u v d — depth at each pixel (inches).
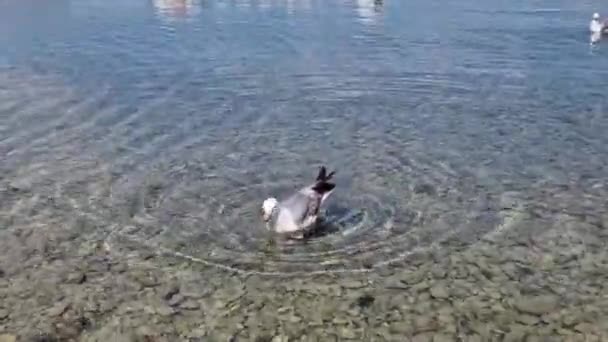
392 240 499.8
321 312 418.9
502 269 463.8
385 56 1066.7
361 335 397.4
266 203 510.6
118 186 591.8
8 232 514.3
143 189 585.3
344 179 602.9
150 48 1138.0
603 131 722.2
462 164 636.7
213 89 893.8
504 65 1005.8
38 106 814.5
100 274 460.4
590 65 1002.1
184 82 927.0
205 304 427.5
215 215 538.6
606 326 402.9
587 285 444.1
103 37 1230.9
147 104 827.4
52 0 1688.0
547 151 667.4
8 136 711.1
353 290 440.5
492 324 406.3
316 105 823.1
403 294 436.1
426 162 641.0
